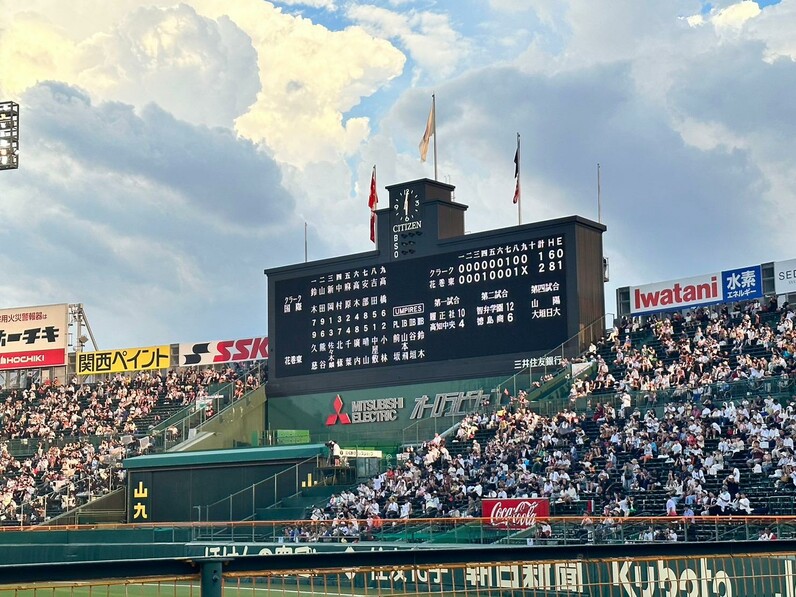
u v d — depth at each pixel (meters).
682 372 40.81
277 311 53.75
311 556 6.77
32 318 68.75
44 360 68.06
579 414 40.62
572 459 38.12
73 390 65.00
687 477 34.38
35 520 52.41
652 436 36.91
